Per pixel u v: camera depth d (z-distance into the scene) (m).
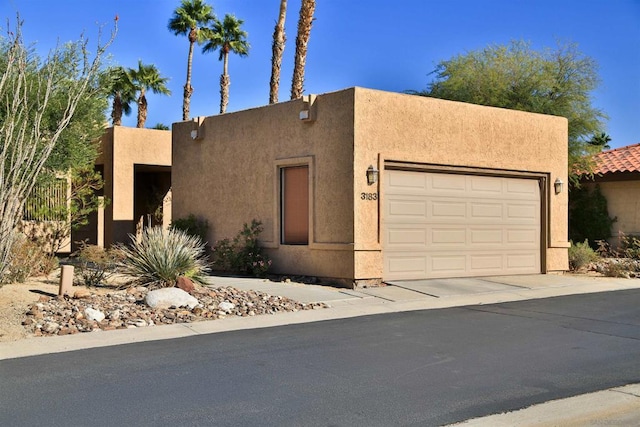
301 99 15.30
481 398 6.27
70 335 9.13
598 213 23.48
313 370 7.30
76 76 15.16
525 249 17.22
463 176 16.08
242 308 11.34
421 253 15.25
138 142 23.91
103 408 5.91
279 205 16.00
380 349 8.39
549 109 23.19
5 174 11.42
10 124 10.97
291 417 5.68
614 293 14.20
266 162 16.34
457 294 13.57
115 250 14.13
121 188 23.44
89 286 12.83
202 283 13.17
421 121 15.15
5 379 6.89
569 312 11.52
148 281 12.75
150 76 41.81
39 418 5.63
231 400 6.17
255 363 7.62
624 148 25.80
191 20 40.97
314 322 10.41
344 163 14.33
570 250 18.98
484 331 9.66
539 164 17.38
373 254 14.29
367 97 14.31
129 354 8.08
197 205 18.48
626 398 6.31
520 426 5.54
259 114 16.59
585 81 23.81
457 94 24.42
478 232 16.28
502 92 23.75
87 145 17.06
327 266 14.62
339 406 6.00
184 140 19.00
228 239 17.12
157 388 6.56
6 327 9.27
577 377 7.06
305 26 24.72
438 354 8.12
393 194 14.86
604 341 8.98
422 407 5.98
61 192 18.75
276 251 15.95
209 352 8.19
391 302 12.47
